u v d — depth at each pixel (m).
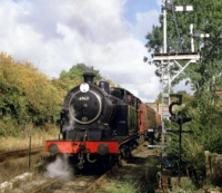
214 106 13.67
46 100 36.59
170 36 32.28
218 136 12.73
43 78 37.72
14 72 31.73
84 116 18.31
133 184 14.16
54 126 38.59
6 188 13.20
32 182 15.05
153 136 33.69
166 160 13.77
